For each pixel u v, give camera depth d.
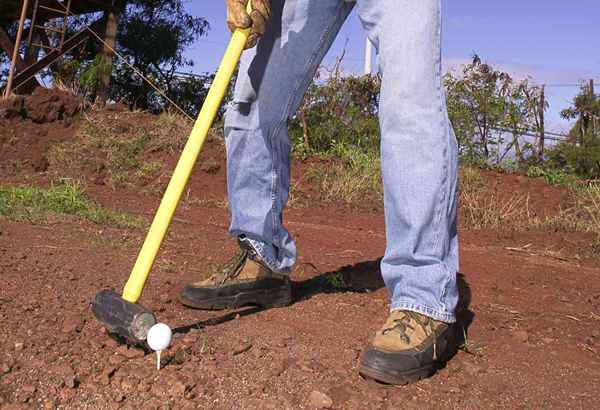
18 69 11.48
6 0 12.25
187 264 3.65
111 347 2.28
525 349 2.64
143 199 6.84
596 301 3.56
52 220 4.66
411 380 2.21
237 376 2.14
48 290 2.86
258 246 2.87
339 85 9.73
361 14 2.42
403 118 2.30
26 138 8.21
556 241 5.77
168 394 2.00
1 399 1.91
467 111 9.83
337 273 3.53
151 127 8.62
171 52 15.62
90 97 11.88
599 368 2.51
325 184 7.65
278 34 2.72
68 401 1.95
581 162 11.62
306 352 2.38
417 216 2.28
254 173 2.81
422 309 2.27
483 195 7.53
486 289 3.61
